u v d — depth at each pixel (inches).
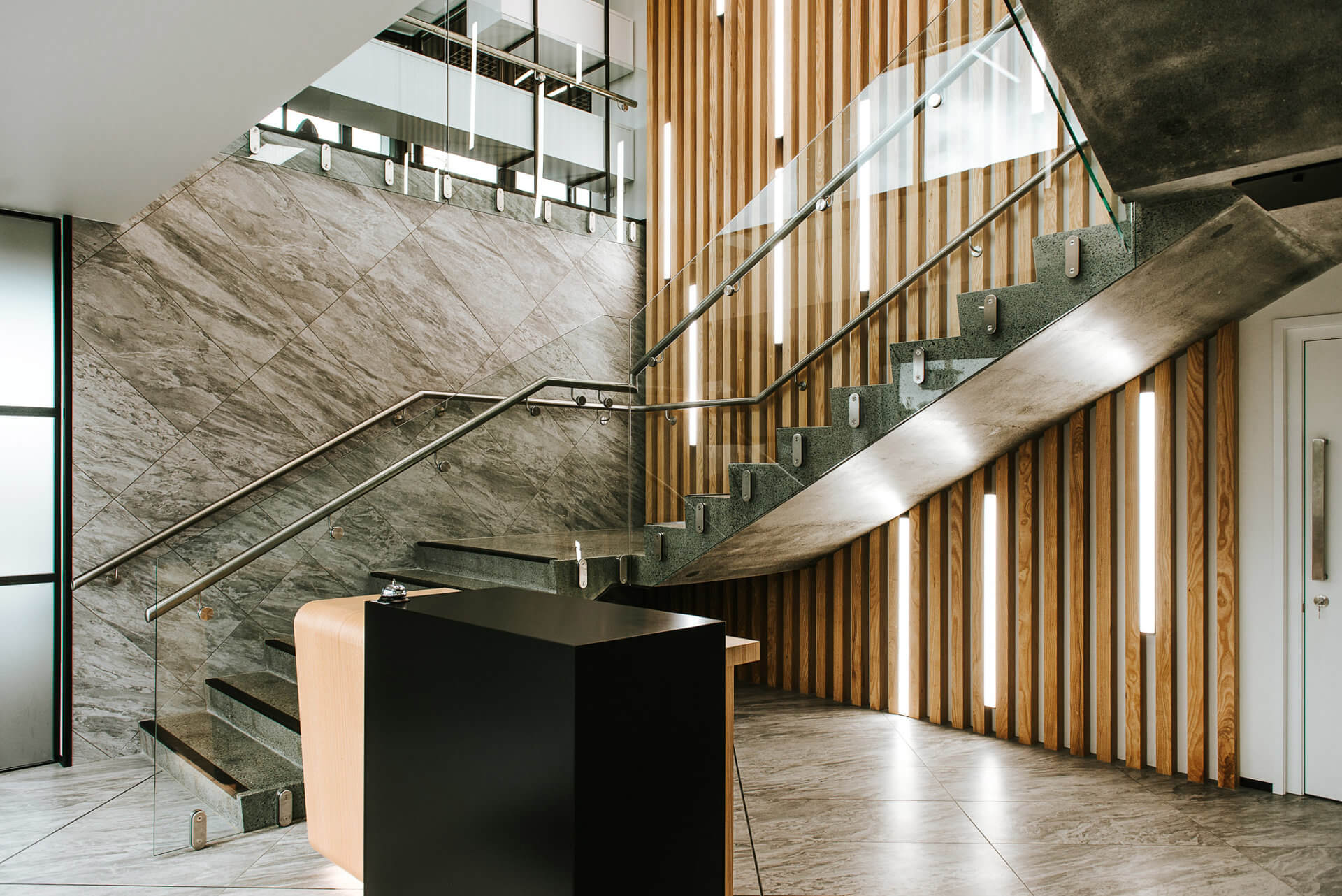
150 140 137.0
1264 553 159.3
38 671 172.1
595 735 41.0
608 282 261.9
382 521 164.4
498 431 180.7
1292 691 156.6
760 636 240.5
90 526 176.6
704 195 246.2
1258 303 154.0
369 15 103.4
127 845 132.3
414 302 220.5
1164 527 167.5
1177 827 141.1
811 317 160.4
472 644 46.9
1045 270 127.9
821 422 159.2
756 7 232.5
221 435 191.9
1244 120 79.4
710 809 46.9
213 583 138.6
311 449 203.5
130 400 181.0
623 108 267.0
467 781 47.2
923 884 120.6
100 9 98.8
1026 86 131.0
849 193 154.9
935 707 200.5
